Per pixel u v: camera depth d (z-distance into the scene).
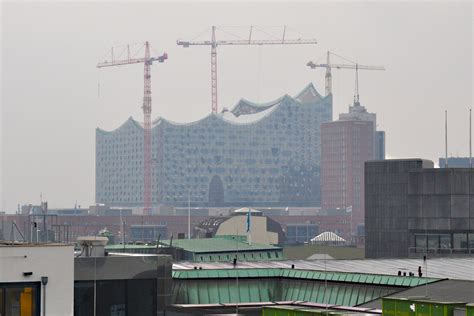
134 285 163.62
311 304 174.75
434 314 130.50
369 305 171.12
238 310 171.88
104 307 161.62
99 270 161.00
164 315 165.88
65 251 138.62
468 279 189.50
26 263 136.50
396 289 182.62
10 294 135.88
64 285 138.50
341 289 192.12
